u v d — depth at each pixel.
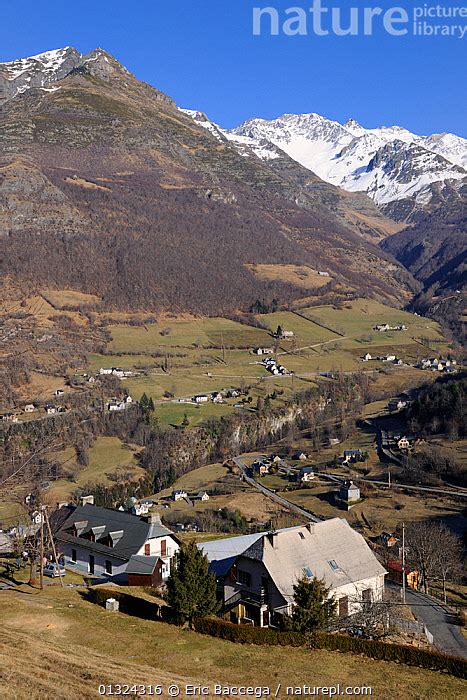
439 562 80.56
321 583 50.47
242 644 47.84
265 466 156.25
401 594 71.31
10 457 142.75
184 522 117.56
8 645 43.03
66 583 67.00
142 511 126.00
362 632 52.00
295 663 44.47
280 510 125.38
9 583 64.69
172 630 50.34
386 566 81.31
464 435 158.25
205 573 51.91
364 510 120.50
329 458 162.25
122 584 69.25
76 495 130.88
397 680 42.28
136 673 40.59
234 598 60.34
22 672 38.41
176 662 43.88
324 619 48.75
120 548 72.38
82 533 77.44
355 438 178.00
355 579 61.59
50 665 40.22
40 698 35.00
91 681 38.41
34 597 57.78
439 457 142.50
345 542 65.00
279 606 57.44
